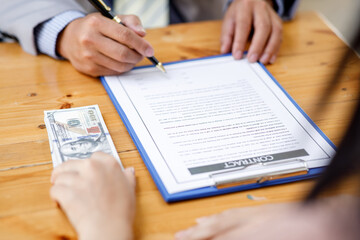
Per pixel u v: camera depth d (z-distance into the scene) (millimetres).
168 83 732
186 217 485
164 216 485
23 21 805
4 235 454
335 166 289
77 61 760
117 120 649
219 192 515
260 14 879
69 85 736
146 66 787
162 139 591
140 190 521
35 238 452
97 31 727
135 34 736
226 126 624
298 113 661
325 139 603
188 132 607
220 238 432
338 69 340
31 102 684
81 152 566
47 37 794
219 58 828
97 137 601
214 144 585
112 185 473
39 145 590
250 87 728
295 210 359
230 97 698
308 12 1041
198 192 508
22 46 834
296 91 736
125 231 433
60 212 486
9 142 592
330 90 353
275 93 712
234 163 550
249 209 463
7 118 642
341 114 666
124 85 722
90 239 418
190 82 738
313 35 937
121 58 722
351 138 282
